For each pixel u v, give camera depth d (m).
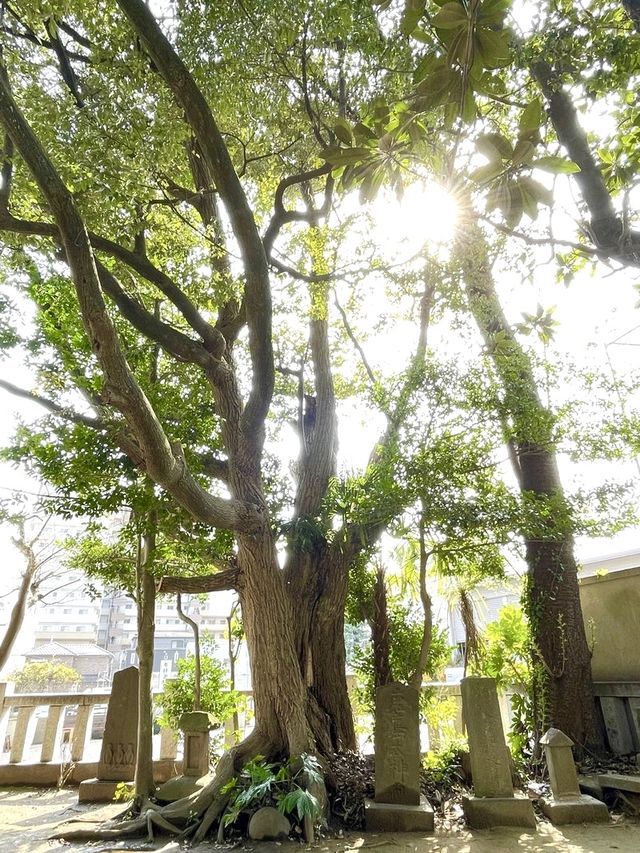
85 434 5.56
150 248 6.48
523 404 6.09
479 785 5.00
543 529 6.11
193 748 5.66
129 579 7.20
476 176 2.74
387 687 5.34
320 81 5.75
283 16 4.84
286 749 5.32
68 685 17.83
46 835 4.76
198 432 6.51
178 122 5.05
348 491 6.22
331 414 7.83
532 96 4.22
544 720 6.55
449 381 6.23
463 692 5.45
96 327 3.87
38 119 4.75
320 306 7.45
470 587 7.41
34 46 5.59
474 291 6.93
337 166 3.28
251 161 6.51
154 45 4.07
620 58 3.38
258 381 5.72
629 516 6.02
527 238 3.70
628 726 6.41
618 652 6.88
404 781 4.99
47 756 6.99
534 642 6.86
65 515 5.75
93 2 4.92
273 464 7.50
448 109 2.68
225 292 6.06
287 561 6.81
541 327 5.96
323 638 6.53
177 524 6.05
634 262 3.39
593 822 4.87
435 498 5.85
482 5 2.18
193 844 4.47
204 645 8.48
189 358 5.75
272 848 4.32
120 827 4.74
